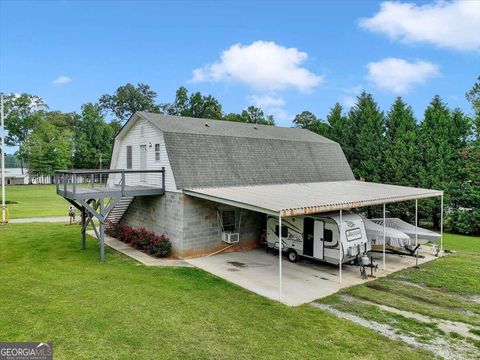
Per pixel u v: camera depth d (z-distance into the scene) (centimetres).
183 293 949
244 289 1009
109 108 7525
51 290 951
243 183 1531
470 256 1485
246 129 1909
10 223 2155
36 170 6369
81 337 682
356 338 713
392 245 1393
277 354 638
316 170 1892
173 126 1548
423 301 947
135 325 739
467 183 2159
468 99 3014
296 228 1339
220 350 645
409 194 1431
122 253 1429
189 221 1378
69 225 2080
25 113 6669
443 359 638
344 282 1105
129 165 1764
